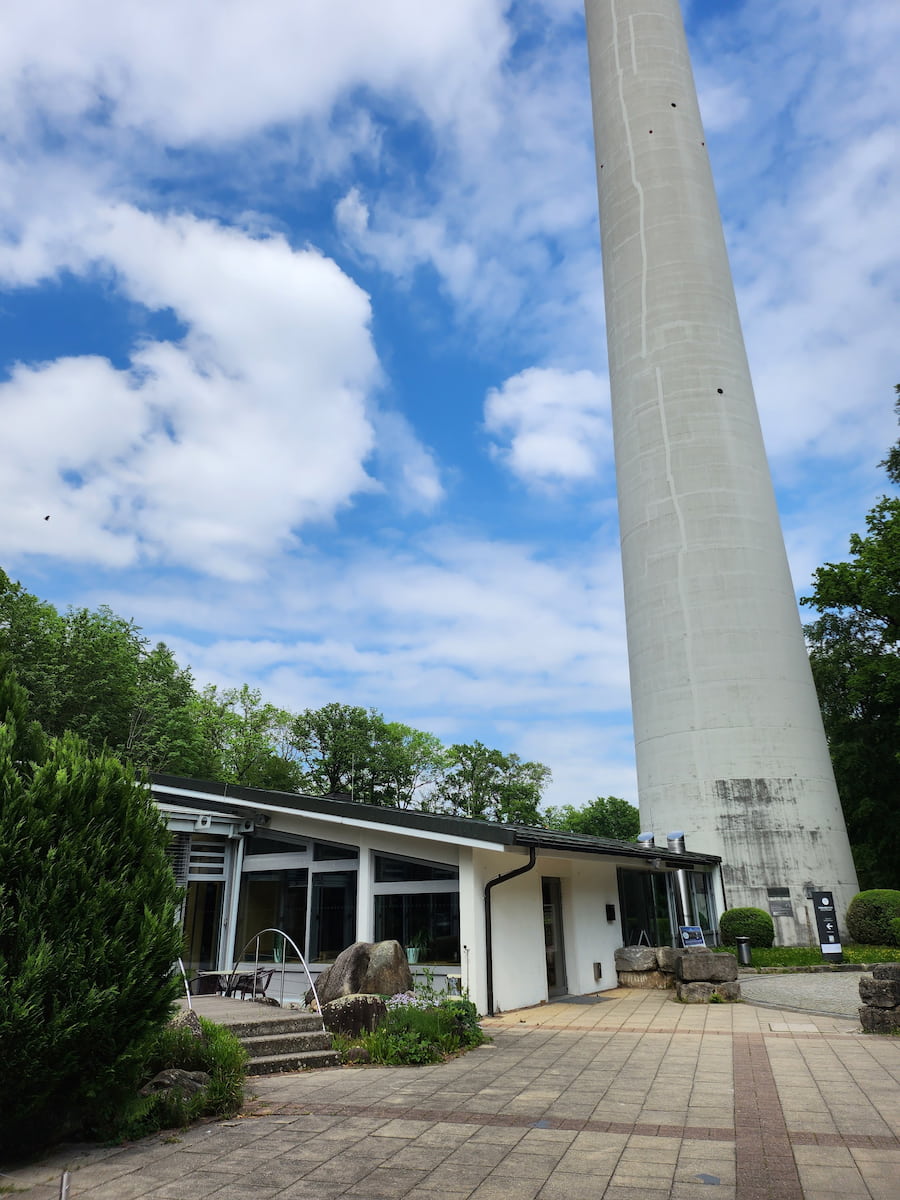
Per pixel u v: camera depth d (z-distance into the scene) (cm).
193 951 1344
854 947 1953
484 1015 1102
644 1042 907
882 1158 481
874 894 2012
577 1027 1030
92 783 568
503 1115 593
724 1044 880
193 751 3528
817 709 2470
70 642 3256
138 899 555
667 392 2756
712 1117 580
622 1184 443
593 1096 651
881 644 3002
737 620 2442
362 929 1227
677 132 3147
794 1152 495
